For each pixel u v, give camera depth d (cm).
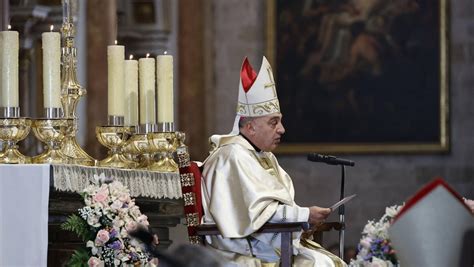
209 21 4934
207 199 1769
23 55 3453
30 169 1673
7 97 1748
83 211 1698
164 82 2036
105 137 1923
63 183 1684
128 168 1933
